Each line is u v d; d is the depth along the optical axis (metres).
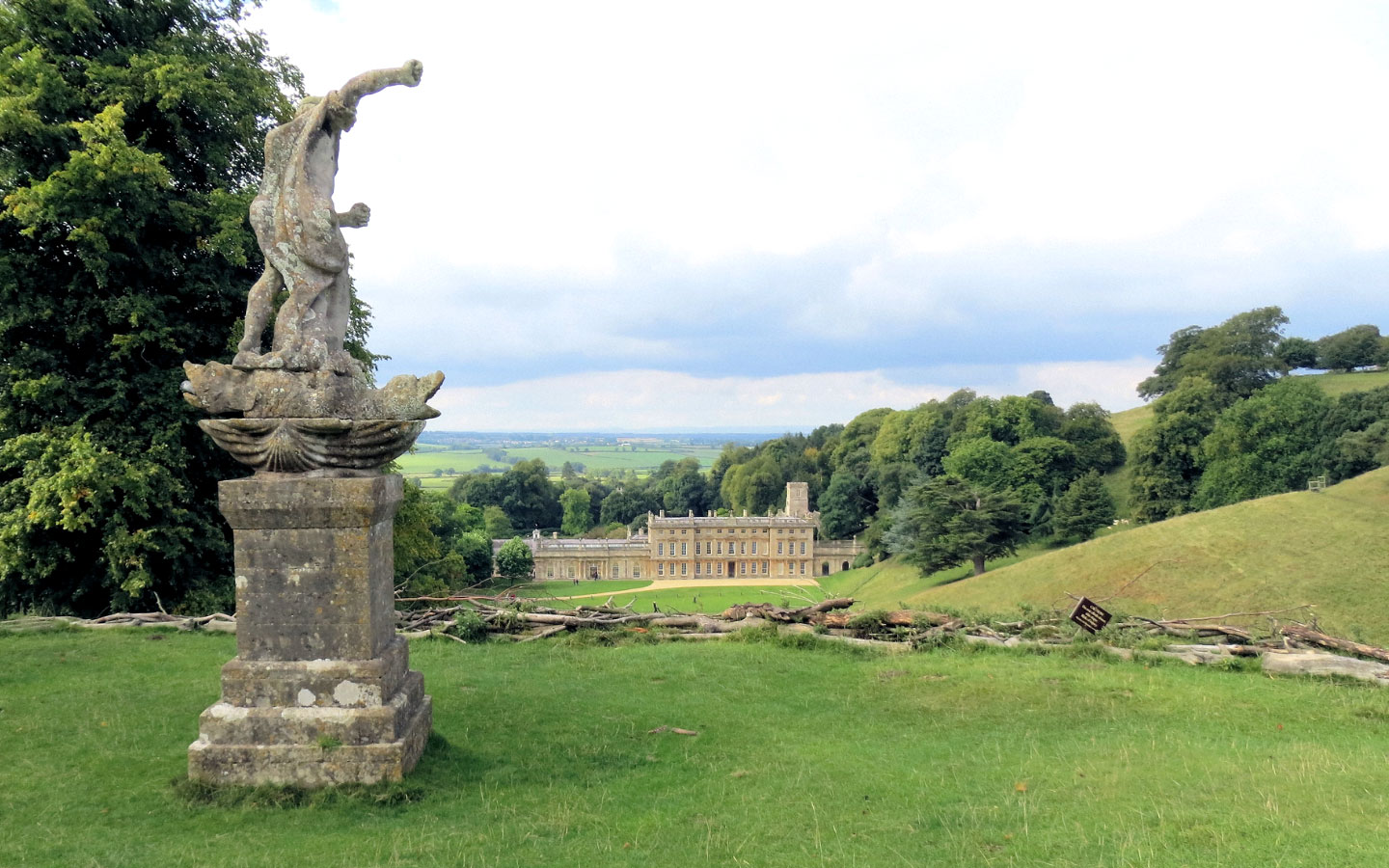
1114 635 14.49
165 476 18.20
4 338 17.77
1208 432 80.81
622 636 15.40
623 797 7.78
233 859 6.14
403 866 6.06
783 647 14.71
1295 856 5.75
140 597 18.66
